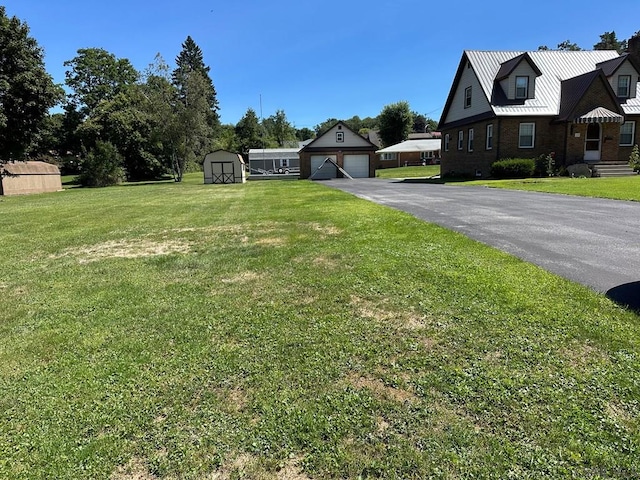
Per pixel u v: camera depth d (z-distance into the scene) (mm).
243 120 68500
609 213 7719
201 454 1930
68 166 47094
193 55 68688
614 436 1928
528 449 1874
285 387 2445
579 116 18609
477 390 2328
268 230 7676
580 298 3480
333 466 1831
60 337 3256
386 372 2562
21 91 21328
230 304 3836
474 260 4734
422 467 1800
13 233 8578
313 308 3625
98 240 7449
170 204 13750
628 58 19859
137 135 42750
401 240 6008
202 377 2586
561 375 2434
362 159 33719
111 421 2188
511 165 18453
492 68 21797
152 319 3561
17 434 2107
